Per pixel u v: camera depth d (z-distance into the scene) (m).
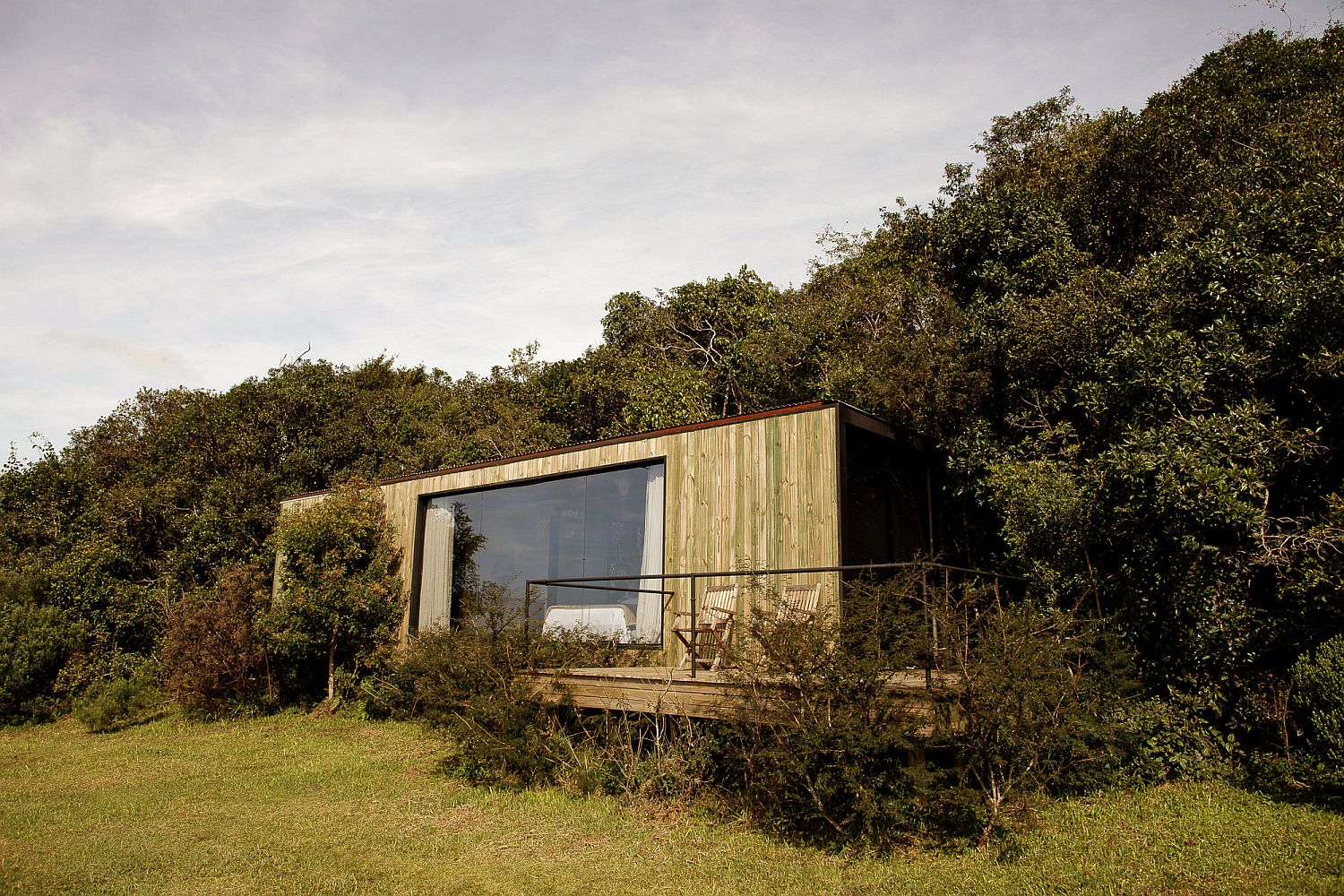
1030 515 8.30
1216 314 7.91
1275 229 7.73
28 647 13.65
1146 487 7.13
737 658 6.34
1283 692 6.77
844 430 8.41
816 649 5.74
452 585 12.19
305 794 7.95
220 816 7.22
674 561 9.34
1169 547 7.25
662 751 7.05
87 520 18.03
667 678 7.01
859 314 14.66
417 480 13.01
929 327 11.17
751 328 19.42
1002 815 5.71
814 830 5.95
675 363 20.75
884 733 5.48
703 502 9.20
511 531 11.55
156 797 7.99
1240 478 6.80
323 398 21.97
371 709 12.20
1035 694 5.70
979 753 5.73
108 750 10.78
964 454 9.99
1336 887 4.56
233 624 12.86
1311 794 6.20
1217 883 4.75
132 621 15.78
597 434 21.92
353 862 5.86
